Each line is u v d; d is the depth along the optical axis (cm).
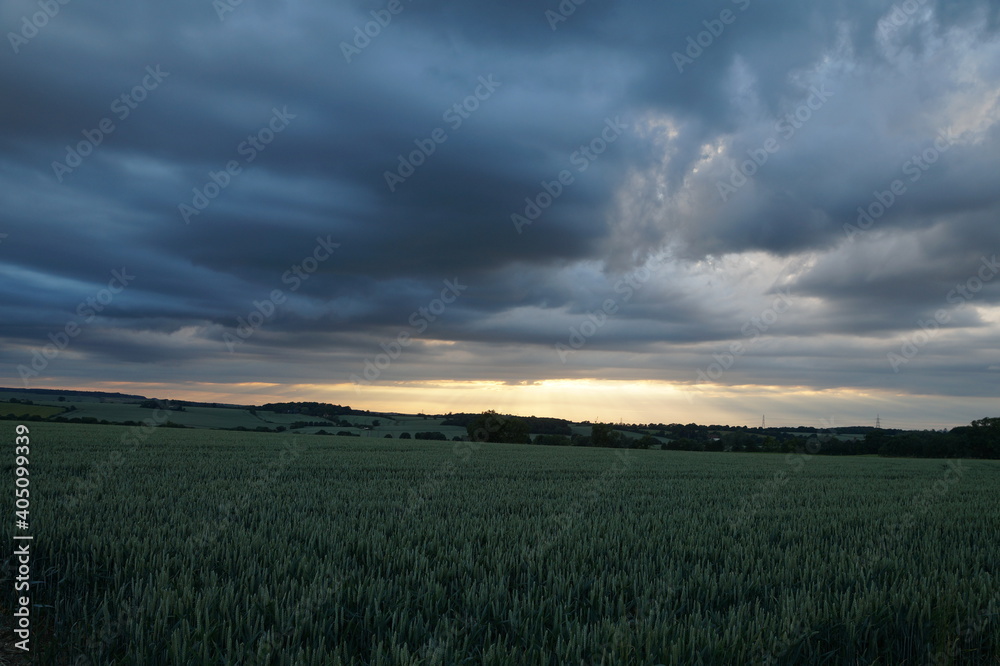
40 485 1431
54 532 859
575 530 1036
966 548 984
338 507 1311
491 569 779
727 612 657
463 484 1912
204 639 502
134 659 497
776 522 1247
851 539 1080
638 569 795
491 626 595
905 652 600
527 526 1084
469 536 966
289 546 839
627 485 2062
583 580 729
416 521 1108
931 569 827
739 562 845
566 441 7781
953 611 625
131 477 1703
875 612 624
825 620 604
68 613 598
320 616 578
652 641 529
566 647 520
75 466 1939
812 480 2583
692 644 524
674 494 1805
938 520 1366
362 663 498
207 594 596
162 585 636
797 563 853
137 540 816
